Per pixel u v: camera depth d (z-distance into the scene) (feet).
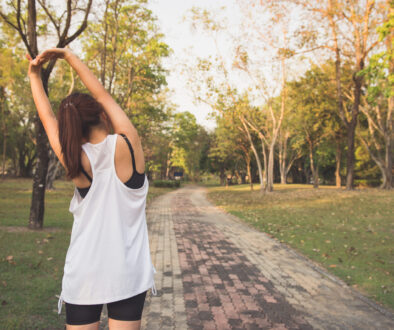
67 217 39.65
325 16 66.80
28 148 189.57
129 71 67.67
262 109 106.42
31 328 11.28
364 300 15.51
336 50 73.31
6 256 19.84
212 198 88.02
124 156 4.13
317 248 25.86
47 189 90.27
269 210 52.85
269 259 23.25
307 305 14.88
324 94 96.02
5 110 139.23
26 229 29.81
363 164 163.84
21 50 79.92
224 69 84.79
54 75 83.76
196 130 227.81
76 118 3.99
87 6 29.37
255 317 13.46
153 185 170.30
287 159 185.26
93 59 56.90
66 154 3.94
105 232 4.08
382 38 30.71
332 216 42.78
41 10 34.71
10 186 101.40
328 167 193.77
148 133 96.27
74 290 4.02
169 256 23.77
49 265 18.49
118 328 4.08
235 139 126.31
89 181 4.09
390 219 38.88
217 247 27.09
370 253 23.94
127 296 4.08
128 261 4.14
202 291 16.42
